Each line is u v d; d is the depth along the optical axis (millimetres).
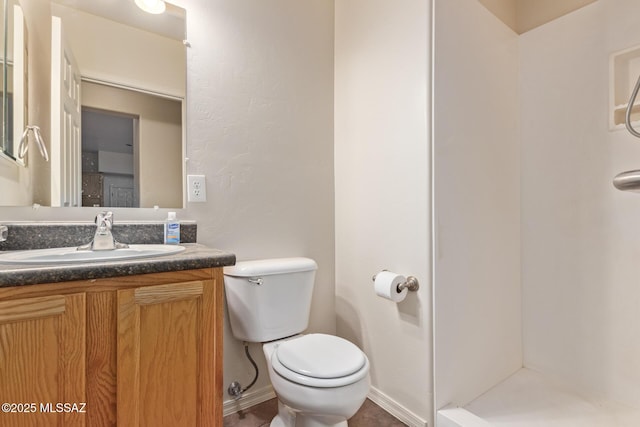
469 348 1433
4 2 1019
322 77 1799
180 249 1037
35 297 672
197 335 870
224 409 1414
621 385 1397
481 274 1508
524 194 1753
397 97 1451
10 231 992
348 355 1145
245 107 1508
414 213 1367
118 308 757
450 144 1359
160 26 1314
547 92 1653
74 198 1146
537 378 1631
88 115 1182
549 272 1648
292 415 1257
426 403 1310
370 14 1603
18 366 658
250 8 1534
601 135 1465
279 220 1612
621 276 1402
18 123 1052
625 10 1393
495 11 1674
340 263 1800
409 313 1388
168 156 1315
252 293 1298
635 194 1367
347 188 1751
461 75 1418
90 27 1196
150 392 797
